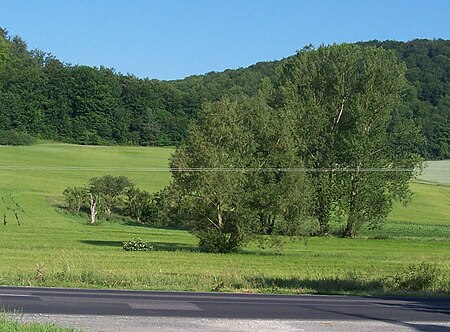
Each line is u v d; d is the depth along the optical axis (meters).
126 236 64.38
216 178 51.25
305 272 37.16
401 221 85.50
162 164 127.25
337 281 27.75
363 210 72.88
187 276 28.84
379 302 22.14
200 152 51.56
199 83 178.25
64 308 17.44
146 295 21.66
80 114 148.88
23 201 82.00
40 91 145.38
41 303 18.31
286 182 52.19
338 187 72.12
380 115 73.56
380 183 72.62
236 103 53.72
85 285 24.58
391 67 73.81
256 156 52.69
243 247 56.88
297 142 56.28
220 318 16.75
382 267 41.50
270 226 53.81
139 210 81.94
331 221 79.44
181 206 52.50
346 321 17.09
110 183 82.12
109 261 39.91
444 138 132.25
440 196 103.38
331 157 72.75
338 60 74.44
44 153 128.12
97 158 128.88
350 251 57.44
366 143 72.00
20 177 102.25
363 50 76.75
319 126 72.44
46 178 103.50
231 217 52.12
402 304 21.73
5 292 21.08
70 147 138.12
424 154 130.62
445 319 18.06
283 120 53.53
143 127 153.00
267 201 51.66
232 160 51.94
